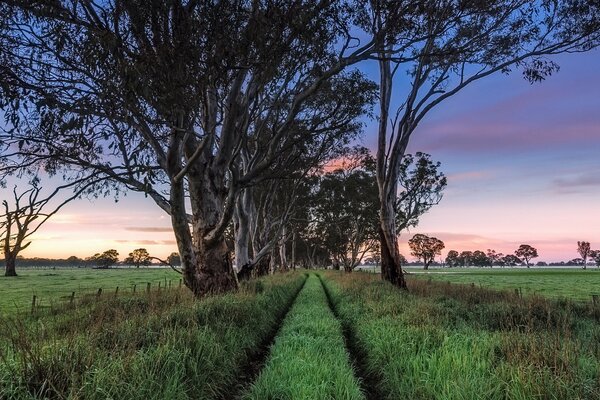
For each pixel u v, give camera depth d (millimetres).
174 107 6961
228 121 13352
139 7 6289
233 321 9500
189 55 6695
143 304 12023
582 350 6602
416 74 20219
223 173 14719
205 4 6891
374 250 65688
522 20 17031
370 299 14703
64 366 4578
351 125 20406
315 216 42156
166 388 5004
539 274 87750
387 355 7668
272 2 7523
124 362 4965
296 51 9391
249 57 7820
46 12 6598
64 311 12414
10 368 4406
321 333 10188
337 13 8961
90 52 6309
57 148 9453
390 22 10609
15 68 7402
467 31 17734
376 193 41219
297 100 13211
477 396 4848
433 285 23969
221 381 6617
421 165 35969
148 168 8539
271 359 7805
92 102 7375
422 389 5871
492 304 13250
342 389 5996
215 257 14109
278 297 17609
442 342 7289
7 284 37062
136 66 6191
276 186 34375
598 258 188375
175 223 12914
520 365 5113
